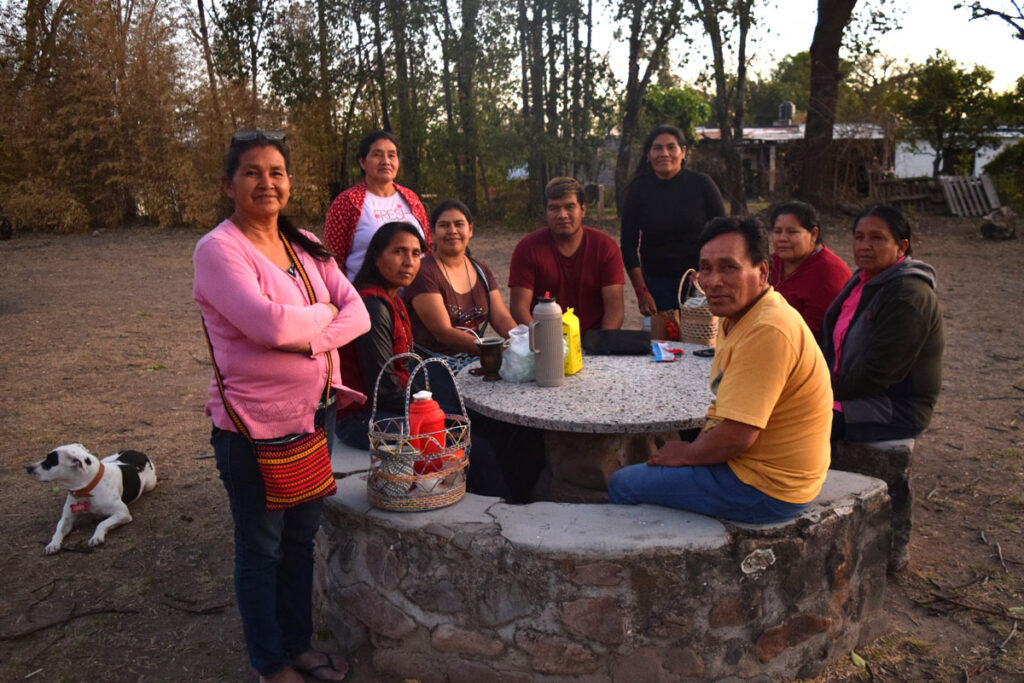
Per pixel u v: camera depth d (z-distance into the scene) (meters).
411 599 2.78
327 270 2.64
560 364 3.40
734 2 17.36
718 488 2.61
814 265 3.97
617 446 3.38
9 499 4.34
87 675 2.87
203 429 5.56
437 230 4.09
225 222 2.41
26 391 6.51
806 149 19.05
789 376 2.46
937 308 3.32
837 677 2.78
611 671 2.60
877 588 2.94
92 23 18.69
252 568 2.54
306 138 19.58
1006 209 16.05
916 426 3.42
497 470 3.52
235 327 2.31
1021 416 5.48
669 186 5.07
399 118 19.98
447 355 4.03
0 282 12.52
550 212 4.33
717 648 2.62
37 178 18.89
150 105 18.94
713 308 2.54
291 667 2.79
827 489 2.84
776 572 2.62
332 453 3.35
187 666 2.93
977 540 3.75
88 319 9.64
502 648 2.66
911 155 33.00
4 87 18.73
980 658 2.86
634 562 2.51
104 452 5.07
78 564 3.65
